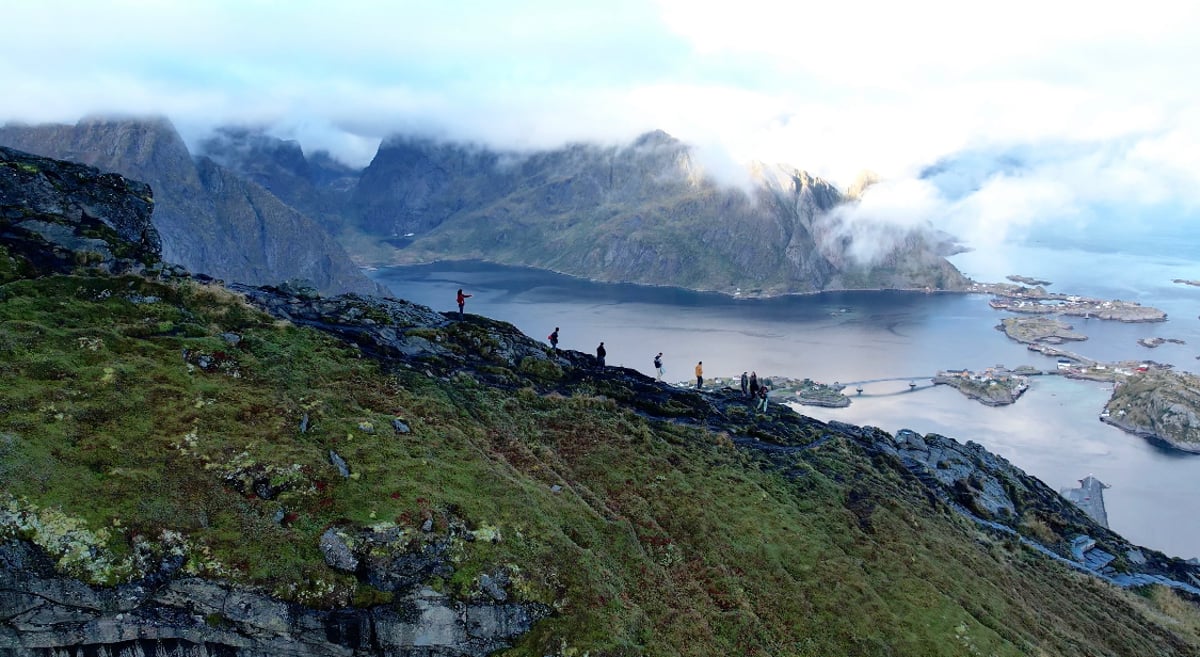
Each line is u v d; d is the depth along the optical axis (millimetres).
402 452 37250
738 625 38656
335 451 35500
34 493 26875
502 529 34250
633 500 46406
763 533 48438
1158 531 199625
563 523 38250
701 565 43094
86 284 42688
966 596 51312
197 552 27766
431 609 29594
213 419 34562
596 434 53875
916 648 42656
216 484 30641
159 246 57688
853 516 56406
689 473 53125
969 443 118812
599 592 34188
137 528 27484
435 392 49000
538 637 30969
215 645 27547
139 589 26422
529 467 44594
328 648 28453
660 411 67000
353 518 31188
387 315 63531
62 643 25703
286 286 63188
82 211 50344
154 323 41562
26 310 38125
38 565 25391
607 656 31234
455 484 36406
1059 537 91438
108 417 32188
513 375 60188
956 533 66875
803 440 73062
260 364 41781
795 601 42844
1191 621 78125
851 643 41125
